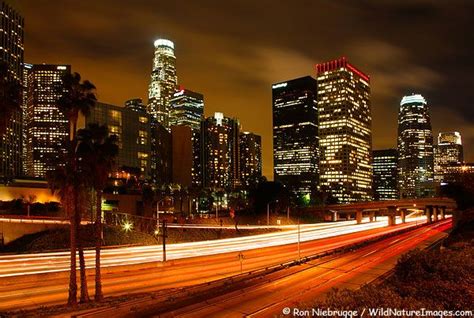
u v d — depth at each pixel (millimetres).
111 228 103500
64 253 79625
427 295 22734
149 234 111812
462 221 97312
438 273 27250
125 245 96875
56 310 38812
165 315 34625
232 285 50188
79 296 49188
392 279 28500
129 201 146250
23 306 44406
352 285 49312
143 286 57312
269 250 91438
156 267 67312
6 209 114688
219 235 127125
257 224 160250
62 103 45531
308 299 40812
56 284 54156
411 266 28766
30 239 92562
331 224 172250
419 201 165625
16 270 65062
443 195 155250
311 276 56625
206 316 34125
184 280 62125
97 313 36281
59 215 118312
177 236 116500
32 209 115812
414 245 94250
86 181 44750
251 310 36094
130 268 64000
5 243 92562
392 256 76312
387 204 172875
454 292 22641
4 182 131125
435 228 143125
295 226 150250
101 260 75500
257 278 55625
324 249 97375
